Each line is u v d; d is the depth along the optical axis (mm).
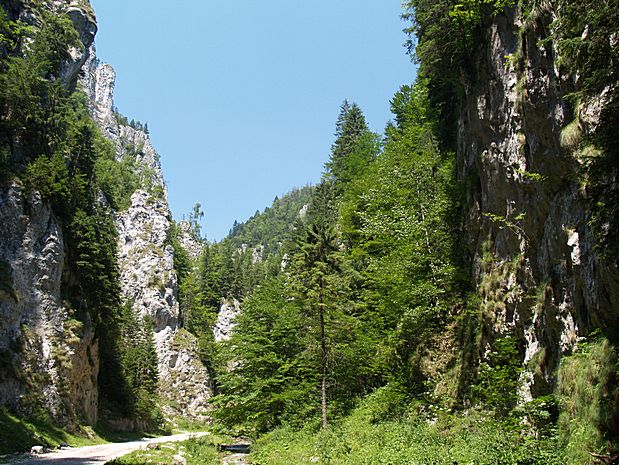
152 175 190500
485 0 16781
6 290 35562
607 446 9789
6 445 26672
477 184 21078
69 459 22219
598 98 10703
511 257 17297
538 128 14281
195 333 103250
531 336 15539
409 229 24531
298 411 28438
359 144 47062
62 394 37781
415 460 15367
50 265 40312
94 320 49031
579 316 12312
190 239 174875
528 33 14477
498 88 17547
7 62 45031
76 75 65375
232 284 117375
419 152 31109
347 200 40125
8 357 33938
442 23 19156
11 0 51219
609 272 10156
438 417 18547
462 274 21766
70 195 44812
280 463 20688
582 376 11023
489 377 15969
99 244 49500
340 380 28734
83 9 66125
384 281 24766
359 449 19188
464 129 22891
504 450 13188
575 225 12391
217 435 39500
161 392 85125
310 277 26906
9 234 38344
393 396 21766
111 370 56344
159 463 20172
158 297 98625
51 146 46188
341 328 27141
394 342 23938
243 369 32438
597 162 9398
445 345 21422
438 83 25438
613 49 9164
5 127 41406
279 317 32812
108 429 49906
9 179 39406
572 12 9969
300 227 57188
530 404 13023
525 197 15859
